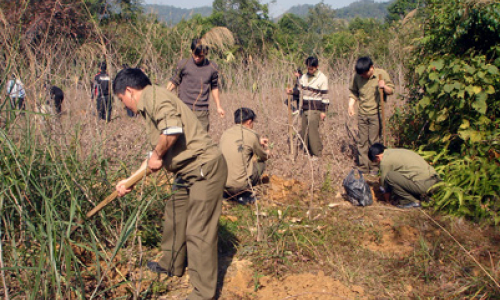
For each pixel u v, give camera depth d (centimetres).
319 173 552
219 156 276
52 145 330
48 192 321
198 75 537
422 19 620
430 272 324
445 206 426
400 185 448
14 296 248
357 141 606
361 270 333
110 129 533
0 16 296
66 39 410
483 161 434
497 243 364
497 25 487
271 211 443
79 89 464
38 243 292
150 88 261
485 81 455
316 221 419
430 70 500
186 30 537
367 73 554
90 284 295
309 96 605
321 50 711
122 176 418
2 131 266
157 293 302
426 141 570
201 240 274
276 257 348
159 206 385
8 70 295
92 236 271
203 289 276
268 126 650
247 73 684
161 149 254
